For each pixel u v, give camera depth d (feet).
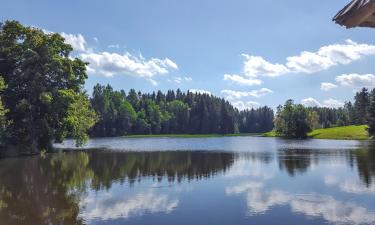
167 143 326.24
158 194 82.74
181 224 59.57
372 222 59.00
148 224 59.82
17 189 90.27
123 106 582.76
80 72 212.84
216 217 63.41
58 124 199.62
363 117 504.43
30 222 61.67
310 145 272.72
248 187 90.38
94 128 532.73
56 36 200.44
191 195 81.41
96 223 60.64
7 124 170.30
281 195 80.18
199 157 173.78
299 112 466.29
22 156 177.78
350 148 229.04
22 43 191.31
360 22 19.65
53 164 143.43
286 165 135.23
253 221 60.75
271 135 570.05
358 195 78.69
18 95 187.11
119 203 74.38
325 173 111.65
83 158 168.35
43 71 190.90
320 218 61.77
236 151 214.28
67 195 82.69
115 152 207.72
